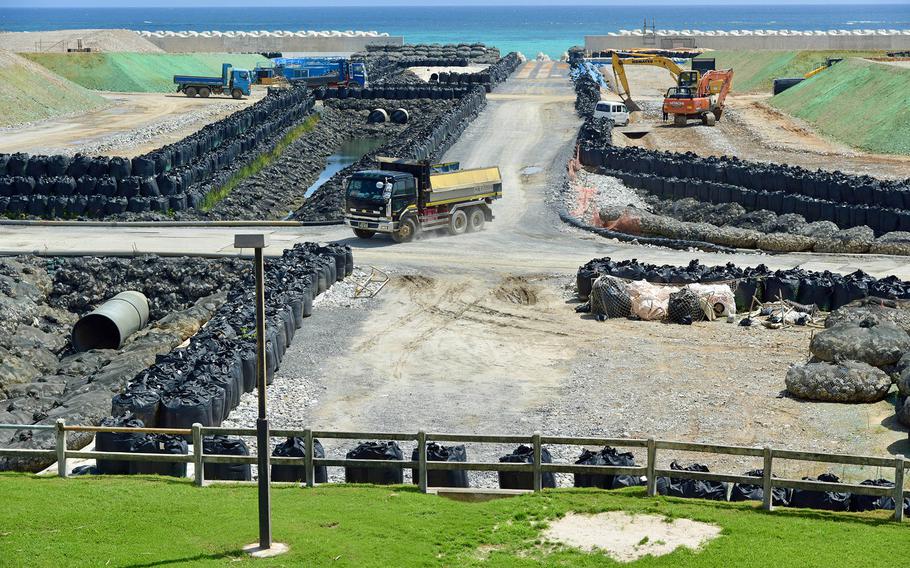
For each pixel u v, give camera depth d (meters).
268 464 17.44
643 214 51.78
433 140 71.00
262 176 70.19
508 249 48.72
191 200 57.88
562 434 28.00
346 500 19.92
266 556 17.16
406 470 25.12
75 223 53.38
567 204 58.44
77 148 73.69
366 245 49.22
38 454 21.28
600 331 37.16
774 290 38.75
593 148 68.06
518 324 38.28
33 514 18.78
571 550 17.77
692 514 19.09
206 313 39.59
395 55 151.75
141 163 57.78
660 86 114.69
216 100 104.00
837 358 30.59
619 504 19.62
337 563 16.98
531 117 87.25
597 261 41.78
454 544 17.97
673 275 40.09
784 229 51.88
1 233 51.59
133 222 53.53
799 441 26.97
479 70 139.62
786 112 92.88
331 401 30.89
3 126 83.75
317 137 88.75
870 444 26.56
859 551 17.36
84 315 41.25
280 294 37.53
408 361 34.41
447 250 48.41
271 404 30.50
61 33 157.62
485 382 32.38
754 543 17.73
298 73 105.12
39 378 34.41
